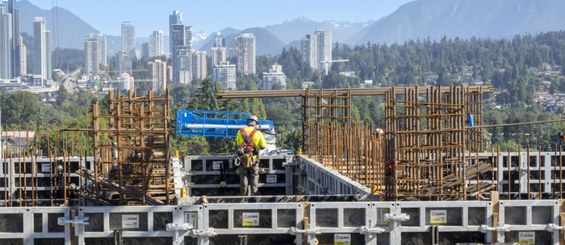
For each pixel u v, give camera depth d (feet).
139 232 69.92
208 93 472.85
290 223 70.44
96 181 75.00
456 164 81.41
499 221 71.31
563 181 115.85
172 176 92.68
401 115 81.61
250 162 100.42
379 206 70.90
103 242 70.18
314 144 131.64
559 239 71.46
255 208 70.23
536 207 71.67
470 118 118.11
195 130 153.28
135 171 84.99
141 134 75.41
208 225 69.97
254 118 101.65
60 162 112.37
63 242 70.59
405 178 79.05
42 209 70.23
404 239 71.31
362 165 104.94
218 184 117.50
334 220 70.64
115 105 84.64
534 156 115.85
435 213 71.31
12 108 648.38
